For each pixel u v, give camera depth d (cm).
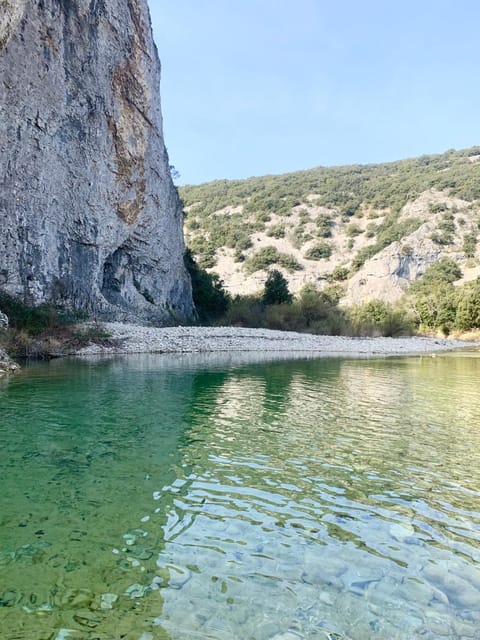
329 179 12506
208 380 1322
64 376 1310
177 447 670
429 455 661
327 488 534
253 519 452
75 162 2586
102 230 2850
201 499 495
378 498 509
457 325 5153
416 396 1155
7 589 333
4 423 778
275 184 12562
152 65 3391
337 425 825
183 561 375
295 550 397
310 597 335
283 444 698
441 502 503
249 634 296
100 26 2786
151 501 485
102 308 2853
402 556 393
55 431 737
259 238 10031
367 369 1794
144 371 1481
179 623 304
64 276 2512
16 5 2122
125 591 335
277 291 4931
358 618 315
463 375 1662
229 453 649
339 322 4388
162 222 3656
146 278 3597
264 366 1773
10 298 2006
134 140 3116
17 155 2130
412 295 6500
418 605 330
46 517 444
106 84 2848
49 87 2330
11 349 1708
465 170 10756
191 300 4491
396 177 11856
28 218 2206
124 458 617
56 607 315
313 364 1941
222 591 338
